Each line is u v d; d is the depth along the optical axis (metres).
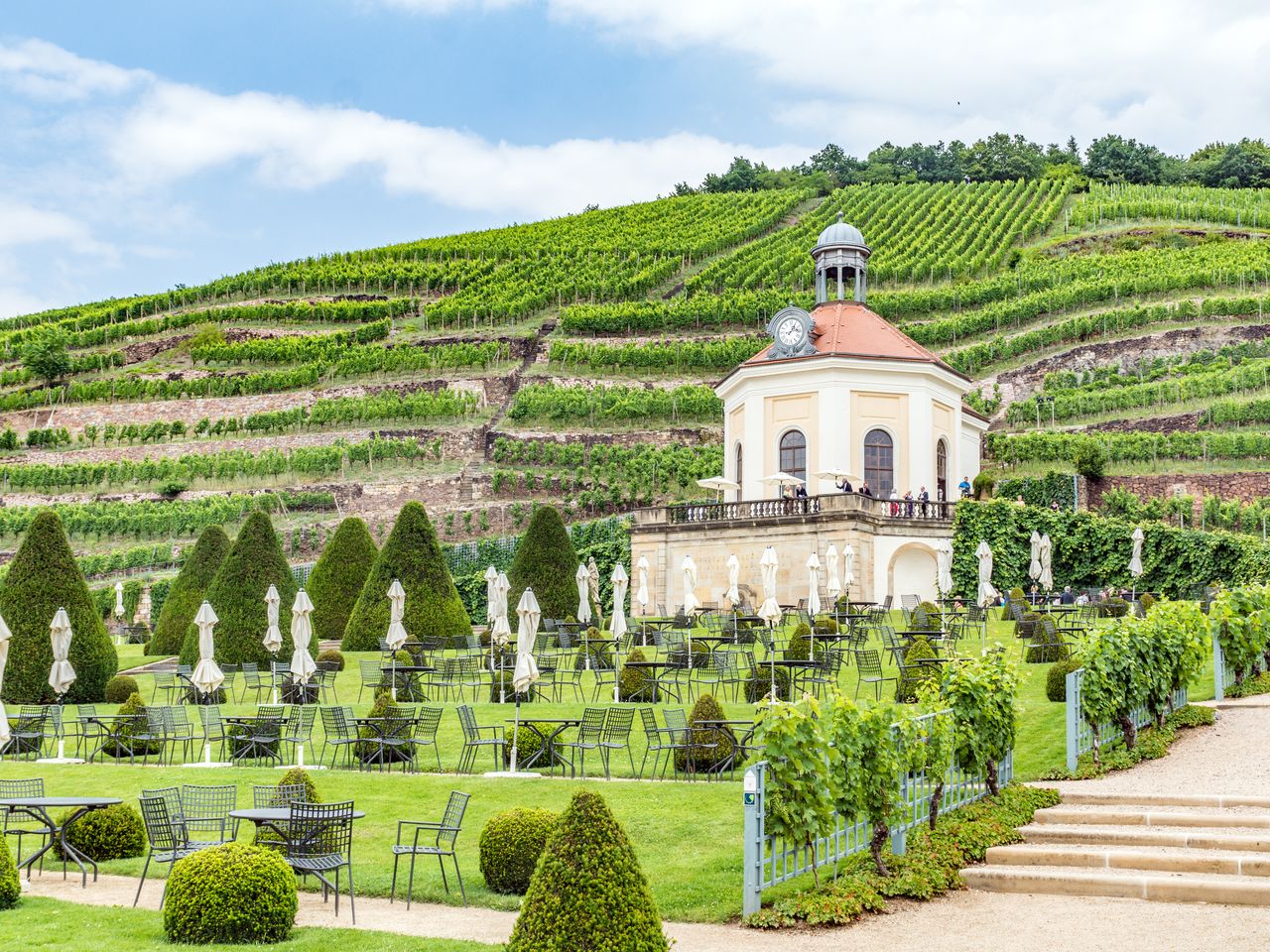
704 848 14.59
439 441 69.06
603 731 19.69
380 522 64.19
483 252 104.19
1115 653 17.38
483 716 24.09
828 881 12.75
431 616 35.09
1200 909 11.79
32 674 27.62
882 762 12.90
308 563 58.06
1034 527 41.75
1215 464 54.88
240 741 21.52
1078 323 73.25
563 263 98.81
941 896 12.59
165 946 11.10
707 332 82.12
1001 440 59.22
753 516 43.22
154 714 21.58
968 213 110.25
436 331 87.19
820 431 46.06
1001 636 31.70
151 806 13.65
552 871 9.84
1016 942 10.98
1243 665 21.61
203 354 85.50
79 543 63.41
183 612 36.91
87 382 84.94
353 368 79.44
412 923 12.36
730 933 11.58
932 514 43.69
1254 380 61.62
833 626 30.03
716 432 68.94
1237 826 13.74
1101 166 141.12
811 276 89.31
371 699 27.69
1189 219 103.00
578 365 77.88
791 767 12.23
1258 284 75.88
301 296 98.56
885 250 97.50
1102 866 13.02
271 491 67.19
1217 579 38.78
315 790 14.81
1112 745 17.88
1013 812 14.71
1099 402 64.12
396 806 17.36
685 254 99.44
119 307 98.44
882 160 153.75
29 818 17.59
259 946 11.13
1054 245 98.31
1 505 68.62
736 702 24.73
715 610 39.47
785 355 47.53
